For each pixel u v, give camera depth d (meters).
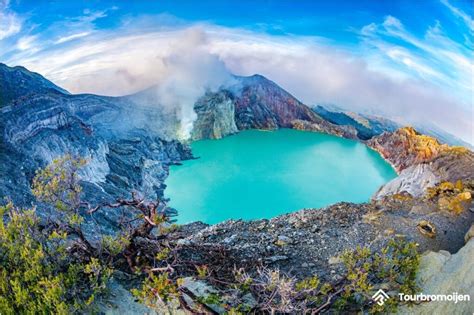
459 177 42.72
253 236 21.78
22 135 45.69
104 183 54.41
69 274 12.66
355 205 24.94
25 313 11.52
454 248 19.59
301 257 19.30
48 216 15.27
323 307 13.33
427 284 14.48
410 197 25.91
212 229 23.75
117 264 14.88
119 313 12.62
